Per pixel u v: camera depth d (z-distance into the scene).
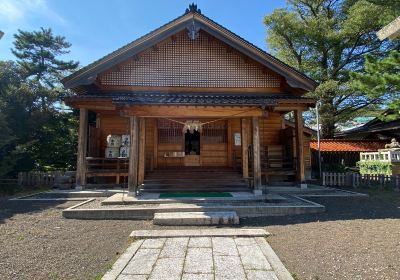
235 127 12.93
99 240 5.18
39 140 15.69
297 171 11.63
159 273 3.65
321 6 27.80
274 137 13.76
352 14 23.39
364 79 12.03
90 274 3.67
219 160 12.83
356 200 9.42
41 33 25.09
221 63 12.48
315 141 21.58
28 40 24.58
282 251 4.49
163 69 12.29
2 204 8.58
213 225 6.29
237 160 12.59
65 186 11.58
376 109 24.28
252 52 11.69
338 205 8.50
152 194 9.33
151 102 8.77
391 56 11.81
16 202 8.88
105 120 13.12
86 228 6.02
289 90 12.50
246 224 6.37
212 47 12.52
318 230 5.66
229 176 10.88
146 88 12.15
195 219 6.31
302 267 3.83
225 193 9.53
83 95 11.29
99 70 11.37
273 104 9.11
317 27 24.95
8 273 3.67
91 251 4.57
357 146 20.86
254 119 9.40
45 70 24.78
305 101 11.31
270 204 7.79
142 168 9.95
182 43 12.45
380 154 16.05
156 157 12.52
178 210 7.11
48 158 16.23
